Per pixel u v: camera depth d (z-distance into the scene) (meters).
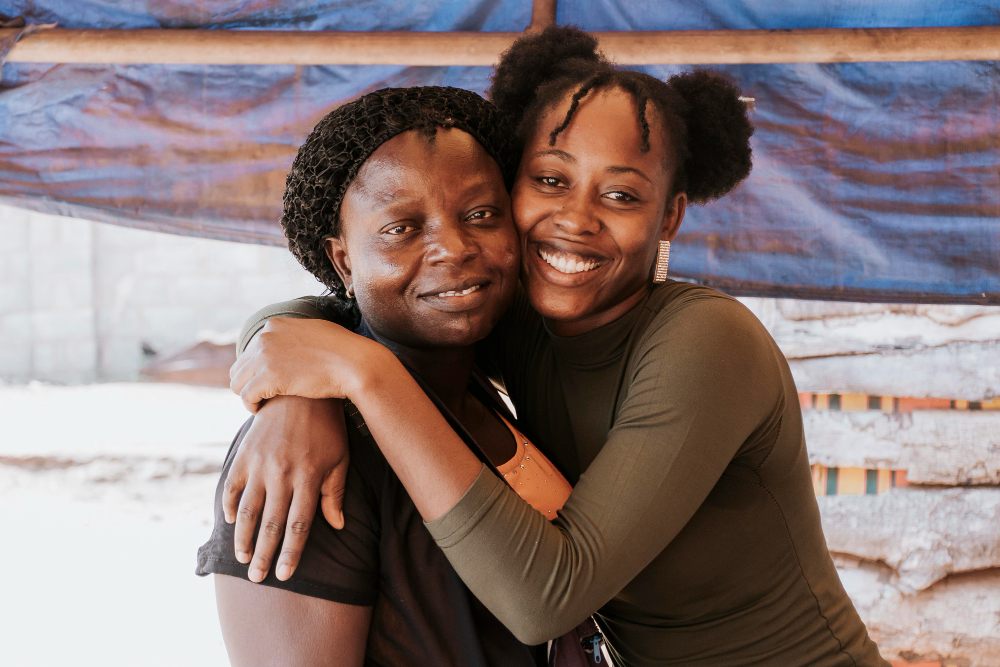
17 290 8.39
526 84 1.54
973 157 2.46
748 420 1.28
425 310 1.21
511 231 1.26
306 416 1.12
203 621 3.80
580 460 1.50
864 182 2.49
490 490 1.12
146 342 8.40
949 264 2.49
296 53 2.50
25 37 2.55
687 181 1.54
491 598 1.12
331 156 1.20
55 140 2.68
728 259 2.55
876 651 1.58
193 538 4.64
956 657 2.80
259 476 1.09
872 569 2.85
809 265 2.53
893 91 2.46
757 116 2.50
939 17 2.44
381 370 1.12
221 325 8.38
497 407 1.48
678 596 1.41
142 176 2.68
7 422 6.49
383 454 1.16
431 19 2.56
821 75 2.47
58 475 5.41
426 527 1.14
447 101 1.22
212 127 2.65
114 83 2.64
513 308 1.64
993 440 2.80
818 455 2.88
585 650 1.37
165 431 6.25
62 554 4.43
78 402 7.20
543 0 2.45
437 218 1.18
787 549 1.44
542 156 1.32
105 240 8.39
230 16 2.58
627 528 1.18
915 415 2.85
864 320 2.88
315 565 1.07
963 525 2.81
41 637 3.64
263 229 2.68
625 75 1.36
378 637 1.16
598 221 1.30
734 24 2.49
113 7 2.59
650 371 1.28
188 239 8.36
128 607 3.91
